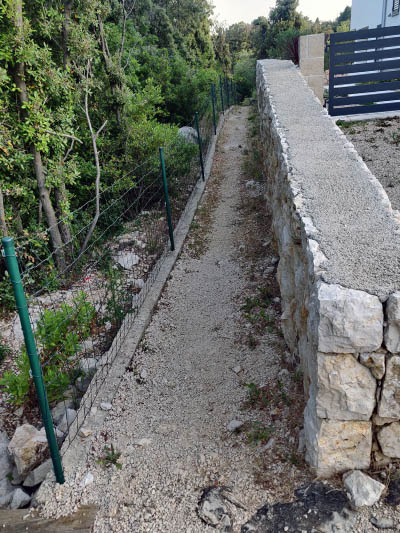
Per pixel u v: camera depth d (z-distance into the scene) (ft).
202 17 89.35
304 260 9.77
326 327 7.32
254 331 14.28
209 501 8.76
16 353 15.58
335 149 14.40
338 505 8.12
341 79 29.19
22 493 9.99
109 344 14.75
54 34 22.09
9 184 19.53
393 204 17.72
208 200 27.53
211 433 10.62
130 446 10.62
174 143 28.07
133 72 39.19
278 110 19.86
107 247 20.61
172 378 12.88
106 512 9.04
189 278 18.61
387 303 7.15
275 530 7.97
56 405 12.74
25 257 19.56
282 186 14.12
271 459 9.45
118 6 38.86
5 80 16.84
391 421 7.92
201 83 50.01
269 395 11.39
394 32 27.58
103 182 26.07
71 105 21.72
